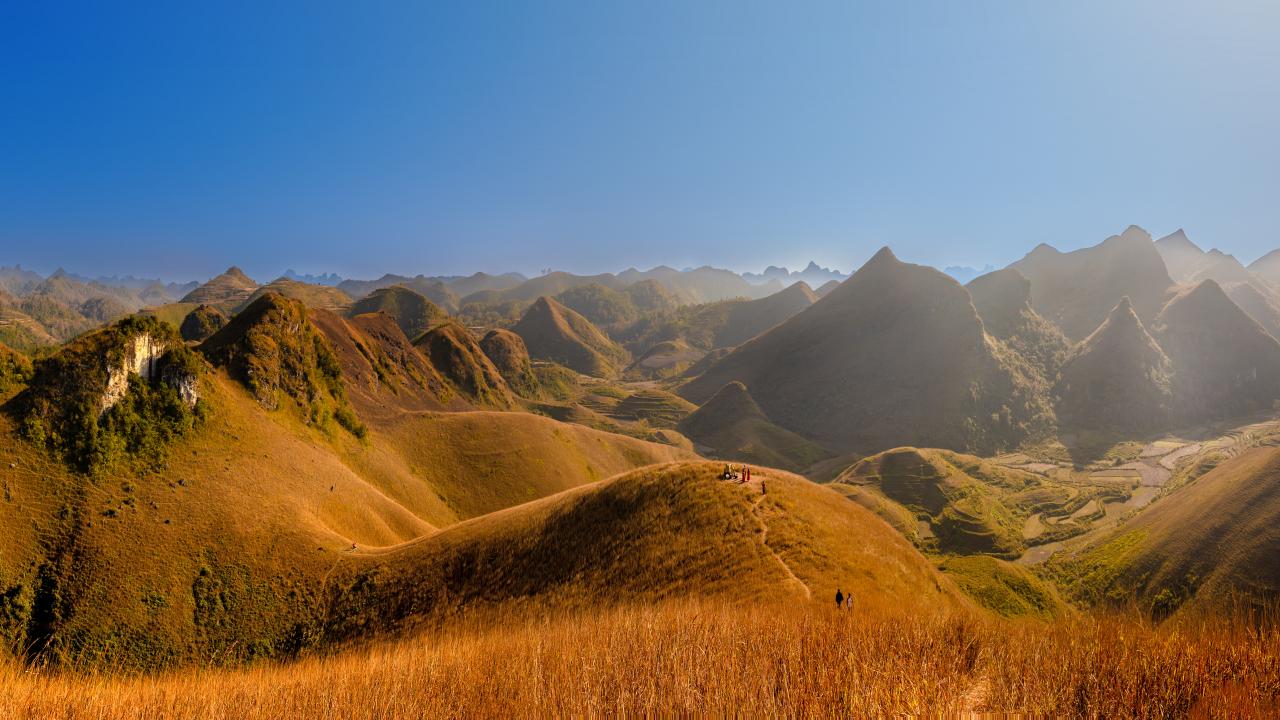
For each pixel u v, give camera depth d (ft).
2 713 46.70
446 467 431.02
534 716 37.70
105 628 180.24
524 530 173.58
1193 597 272.10
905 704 30.94
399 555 198.29
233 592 197.06
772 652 41.78
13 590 181.57
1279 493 292.61
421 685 47.29
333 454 352.08
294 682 53.31
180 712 47.24
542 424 514.27
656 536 140.46
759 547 126.52
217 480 243.81
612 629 55.26
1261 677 30.73
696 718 33.86
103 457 224.94
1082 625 43.60
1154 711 29.63
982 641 42.88
